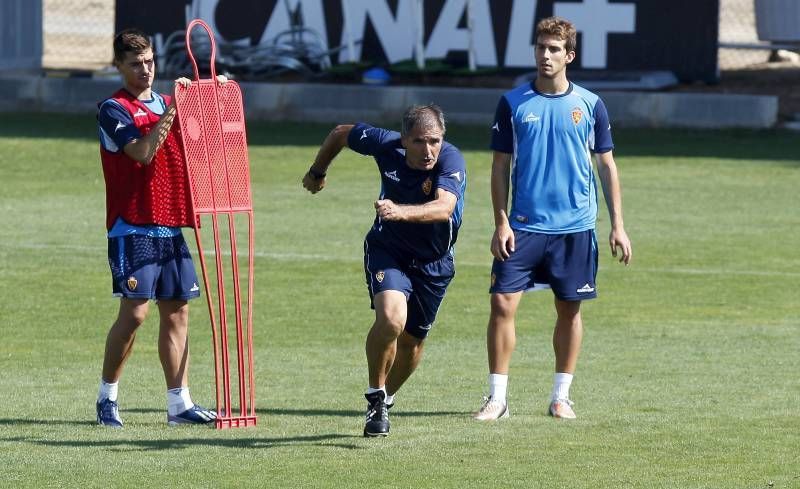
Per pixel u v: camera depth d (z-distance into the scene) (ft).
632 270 165.37
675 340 126.52
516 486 73.77
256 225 196.95
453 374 111.55
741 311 141.69
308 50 328.49
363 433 87.30
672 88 313.73
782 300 147.74
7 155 262.26
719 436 86.89
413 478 75.36
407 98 306.76
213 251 175.73
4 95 325.83
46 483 74.08
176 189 90.33
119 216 89.51
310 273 162.20
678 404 98.37
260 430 88.94
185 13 329.31
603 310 142.00
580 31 314.76
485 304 144.97
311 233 190.80
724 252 177.78
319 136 291.99
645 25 313.12
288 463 78.89
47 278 156.87
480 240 185.98
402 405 98.78
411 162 84.53
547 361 117.70
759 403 98.53
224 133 88.43
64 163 256.11
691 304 145.38
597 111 94.12
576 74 315.78
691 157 264.52
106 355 90.74
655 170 250.37
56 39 401.70
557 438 86.22
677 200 220.43
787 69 340.80
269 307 142.82
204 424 91.66
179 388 92.38
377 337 83.56
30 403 99.45
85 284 153.89
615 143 280.51
